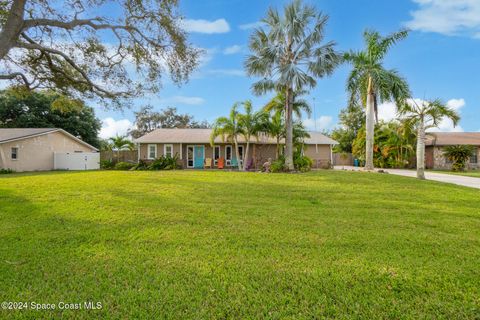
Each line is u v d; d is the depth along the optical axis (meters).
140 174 13.67
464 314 2.22
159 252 3.49
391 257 3.37
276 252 3.52
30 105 28.31
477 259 3.31
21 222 4.83
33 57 9.57
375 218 5.29
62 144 23.03
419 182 10.76
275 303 2.39
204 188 8.90
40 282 2.71
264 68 14.84
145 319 2.16
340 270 3.01
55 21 7.93
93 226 4.61
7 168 18.23
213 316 2.20
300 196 7.64
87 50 9.48
